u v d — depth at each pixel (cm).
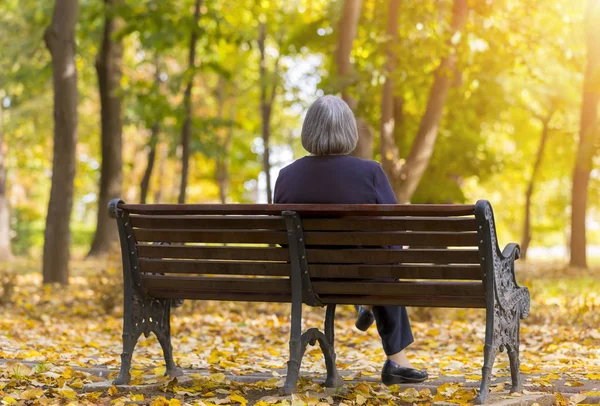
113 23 2300
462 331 871
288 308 1077
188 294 479
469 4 1480
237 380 517
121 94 2031
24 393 454
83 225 4878
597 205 3444
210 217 455
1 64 2562
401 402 448
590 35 1980
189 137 1941
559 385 508
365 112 1429
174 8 1794
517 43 1588
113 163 2384
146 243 510
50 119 3052
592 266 2611
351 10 1480
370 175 467
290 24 2417
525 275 1980
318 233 438
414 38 1401
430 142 1524
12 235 4197
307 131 479
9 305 1127
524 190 4666
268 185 2650
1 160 3170
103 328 910
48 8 2312
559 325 927
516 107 2500
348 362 642
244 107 3444
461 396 441
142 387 477
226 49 2866
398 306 484
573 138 2917
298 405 412
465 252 420
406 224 423
